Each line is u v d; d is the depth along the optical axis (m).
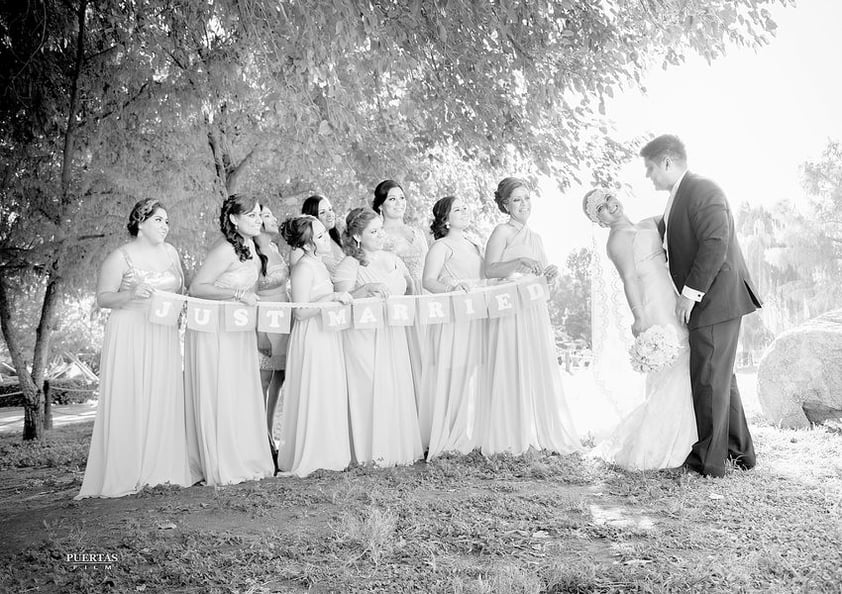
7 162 11.37
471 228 12.74
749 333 40.47
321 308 6.93
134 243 6.60
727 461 6.39
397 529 4.84
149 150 11.48
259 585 3.99
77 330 20.06
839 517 4.79
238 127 12.32
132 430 6.32
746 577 3.76
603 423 7.85
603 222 6.92
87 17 11.66
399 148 11.23
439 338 7.50
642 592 3.68
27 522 5.44
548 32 8.79
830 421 8.45
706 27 8.19
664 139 6.59
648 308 6.62
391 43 7.73
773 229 42.56
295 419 6.96
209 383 6.62
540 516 5.01
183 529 5.04
